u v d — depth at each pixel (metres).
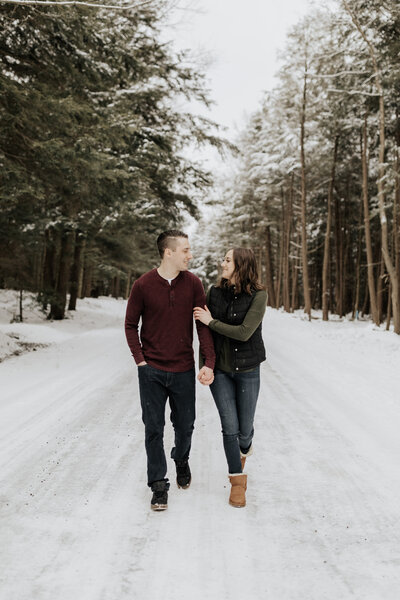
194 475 3.77
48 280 20.48
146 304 3.25
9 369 8.33
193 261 59.84
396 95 17.45
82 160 9.26
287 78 23.95
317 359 9.90
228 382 3.31
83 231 17.33
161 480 3.16
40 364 8.95
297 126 25.44
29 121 8.94
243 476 3.22
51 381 7.34
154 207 17.30
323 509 3.17
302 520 3.01
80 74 10.35
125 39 11.42
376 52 17.05
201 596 2.22
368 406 6.02
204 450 4.32
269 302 39.28
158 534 2.80
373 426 5.15
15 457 4.06
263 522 2.97
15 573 2.38
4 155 8.88
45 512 3.06
